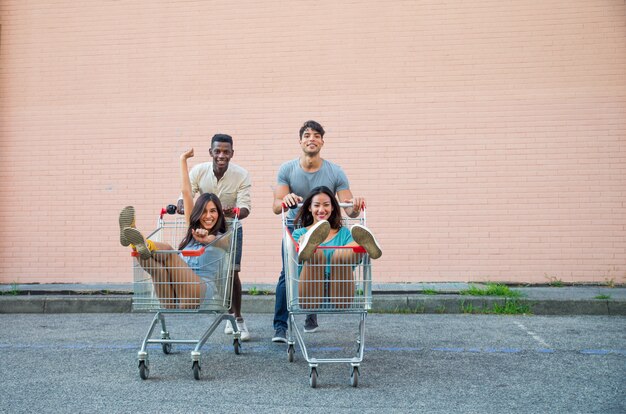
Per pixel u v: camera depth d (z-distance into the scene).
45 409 4.07
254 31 9.80
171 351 5.77
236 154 9.70
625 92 9.29
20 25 10.09
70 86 9.98
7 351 5.80
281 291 5.93
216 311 5.03
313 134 5.79
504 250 9.30
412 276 9.36
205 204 5.29
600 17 9.38
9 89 10.05
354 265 4.73
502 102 9.42
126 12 10.00
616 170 9.25
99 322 7.35
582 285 9.11
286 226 5.24
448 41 9.55
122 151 9.87
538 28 9.44
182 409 4.07
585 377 4.83
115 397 4.34
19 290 8.88
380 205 9.47
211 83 9.83
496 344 6.00
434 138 9.48
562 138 9.33
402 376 4.88
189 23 9.91
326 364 5.28
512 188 9.34
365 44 9.64
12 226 9.91
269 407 4.12
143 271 4.85
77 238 9.84
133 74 9.93
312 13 9.73
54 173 9.92
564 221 9.27
